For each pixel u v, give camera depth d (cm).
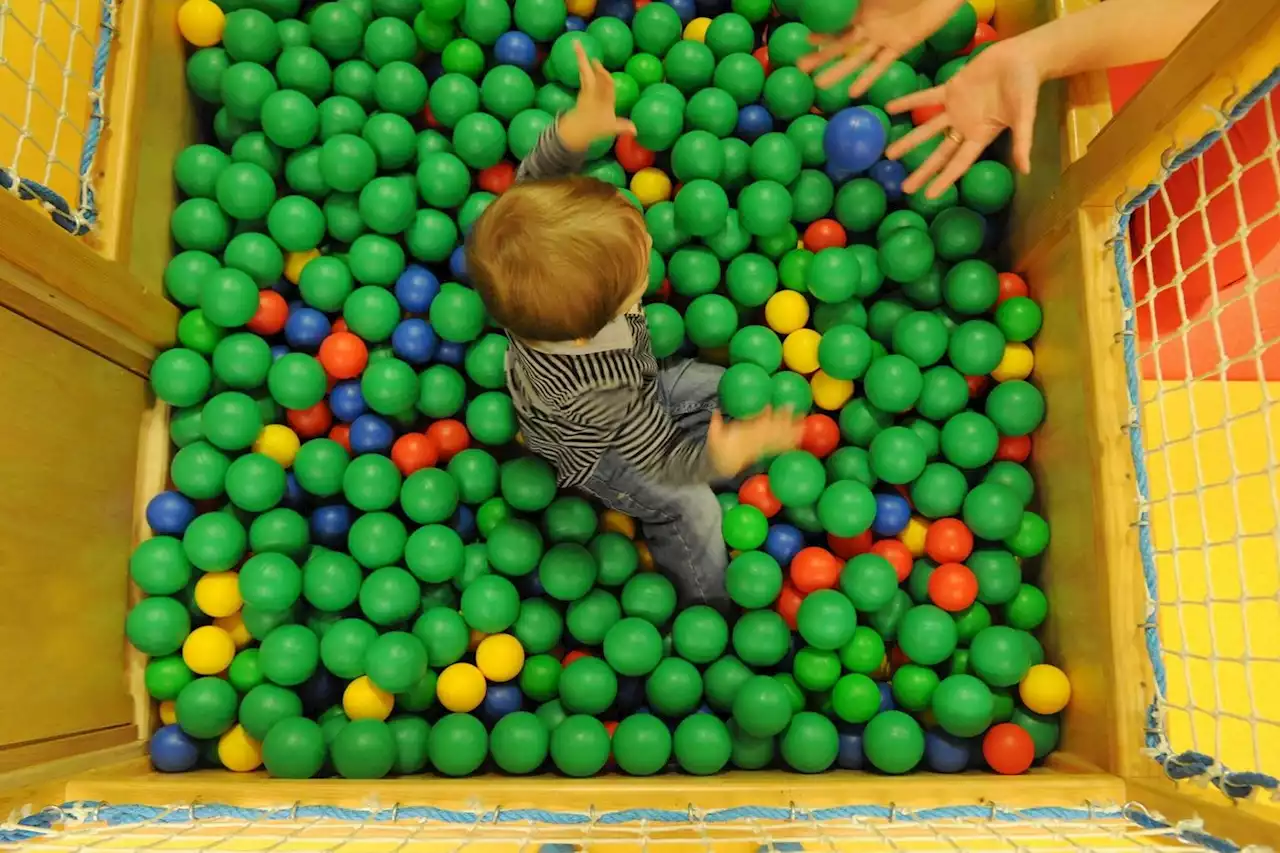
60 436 155
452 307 188
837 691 175
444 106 200
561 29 209
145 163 181
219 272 183
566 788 145
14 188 140
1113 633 150
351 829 134
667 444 173
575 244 129
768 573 178
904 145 175
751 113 208
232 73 192
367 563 181
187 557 174
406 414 195
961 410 191
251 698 170
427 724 173
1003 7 208
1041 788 144
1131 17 158
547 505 189
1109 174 151
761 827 137
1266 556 173
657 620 183
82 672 158
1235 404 182
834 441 196
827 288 189
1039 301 186
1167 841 125
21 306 144
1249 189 176
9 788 133
